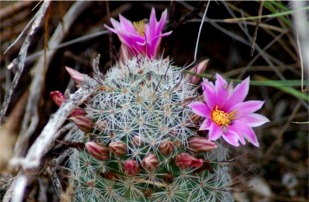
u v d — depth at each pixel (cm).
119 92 45
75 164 46
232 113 45
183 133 44
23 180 44
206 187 45
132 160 44
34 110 56
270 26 56
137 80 45
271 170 57
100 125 45
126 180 44
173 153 44
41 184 53
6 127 55
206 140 44
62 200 47
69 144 46
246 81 45
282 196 56
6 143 53
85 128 45
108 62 56
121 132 44
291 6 54
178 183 44
